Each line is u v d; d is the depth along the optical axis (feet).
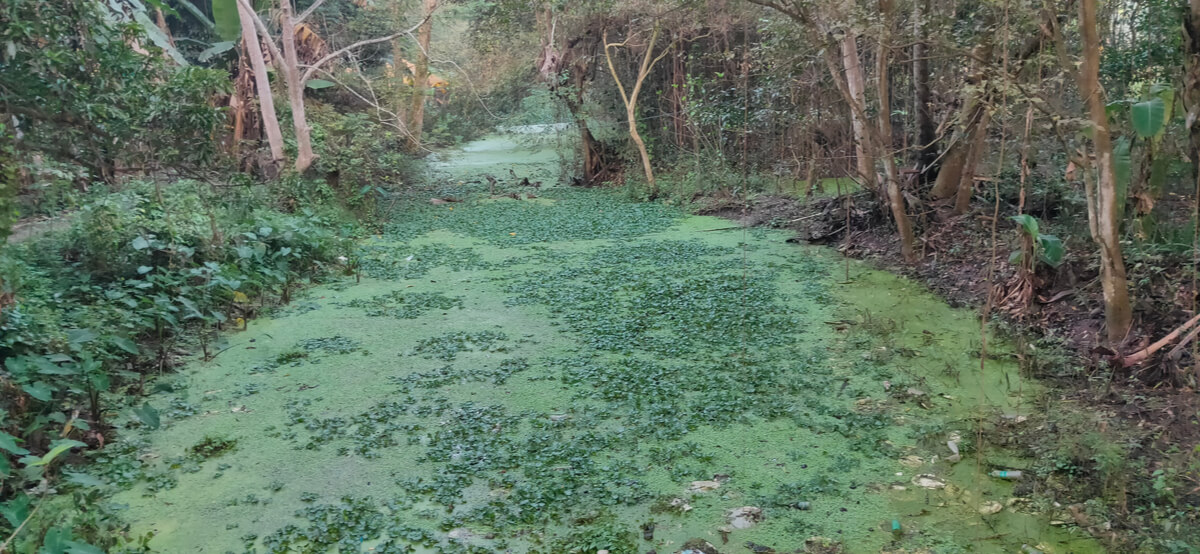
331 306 25.31
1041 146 26.86
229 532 12.53
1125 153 18.51
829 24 24.27
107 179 31.42
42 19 24.30
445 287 27.68
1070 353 18.99
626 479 13.91
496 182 54.34
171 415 16.90
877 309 23.81
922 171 31.86
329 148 42.27
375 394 18.04
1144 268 19.62
